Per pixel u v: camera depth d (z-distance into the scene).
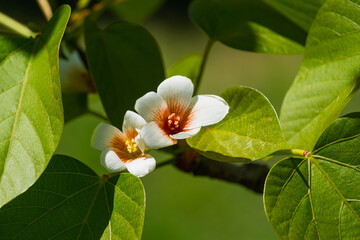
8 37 0.52
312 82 0.54
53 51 0.51
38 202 0.51
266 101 0.51
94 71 0.57
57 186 0.51
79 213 0.51
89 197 0.51
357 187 0.50
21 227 0.50
